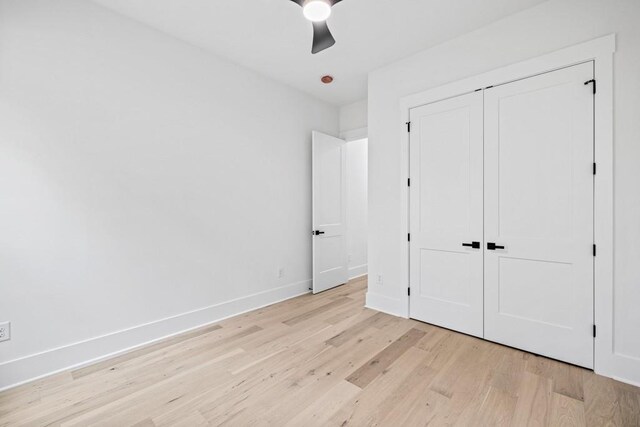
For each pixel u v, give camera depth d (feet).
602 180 6.19
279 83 11.37
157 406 5.32
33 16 6.16
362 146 15.96
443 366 6.61
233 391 5.74
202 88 9.02
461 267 8.35
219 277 9.50
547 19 6.89
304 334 8.35
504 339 7.58
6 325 5.89
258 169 10.65
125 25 7.44
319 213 12.53
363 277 15.39
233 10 7.27
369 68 10.23
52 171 6.41
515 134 7.36
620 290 6.04
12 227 5.96
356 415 5.06
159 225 8.10
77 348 6.69
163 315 8.18
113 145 7.25
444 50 8.61
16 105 5.99
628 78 5.95
